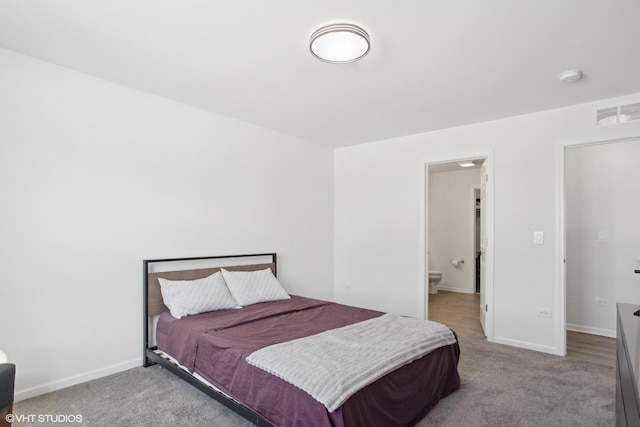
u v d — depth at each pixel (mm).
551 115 3418
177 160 3307
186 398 2414
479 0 1784
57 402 2344
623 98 3074
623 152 4062
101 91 2812
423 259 4277
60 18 1980
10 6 1865
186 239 3363
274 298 3568
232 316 2906
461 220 6766
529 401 2402
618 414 1803
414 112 3533
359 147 4910
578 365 3055
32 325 2443
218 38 2178
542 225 3445
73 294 2639
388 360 1926
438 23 1992
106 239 2826
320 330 2533
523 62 2459
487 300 3746
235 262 3811
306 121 3885
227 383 2109
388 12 1891
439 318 4711
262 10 1884
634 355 1204
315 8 1865
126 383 2648
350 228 4977
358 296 4859
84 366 2680
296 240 4551
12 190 2379
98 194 2787
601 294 4141
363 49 2182
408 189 4418
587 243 4242
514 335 3578
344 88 2951
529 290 3502
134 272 2988
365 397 1710
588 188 4246
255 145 4027
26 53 2408
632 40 2152
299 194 4602
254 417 1872
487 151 3785
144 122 3072
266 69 2604
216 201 3627
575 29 2039
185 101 3301
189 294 2998
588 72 2607
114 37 2182
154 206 3133
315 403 1595
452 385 2506
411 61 2453
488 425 2104
